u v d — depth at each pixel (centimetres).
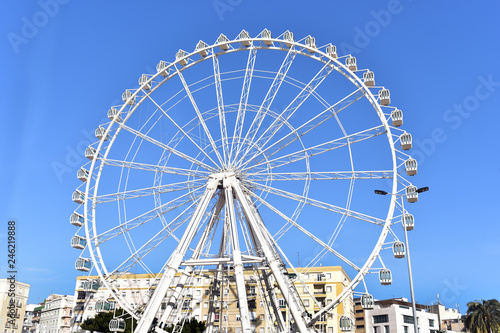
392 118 4747
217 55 5309
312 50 5034
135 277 10256
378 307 11725
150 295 4834
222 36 5312
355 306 12069
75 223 5147
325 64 5022
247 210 4641
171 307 4559
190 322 8156
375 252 4416
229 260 4462
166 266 4469
